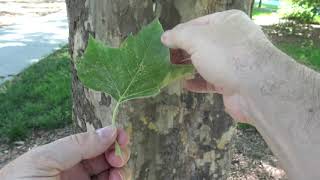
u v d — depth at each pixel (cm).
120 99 21
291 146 20
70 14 40
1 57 161
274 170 78
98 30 36
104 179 25
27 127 96
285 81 21
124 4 34
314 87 21
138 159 36
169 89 35
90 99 38
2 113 102
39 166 23
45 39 193
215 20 23
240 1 35
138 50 21
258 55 22
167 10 33
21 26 221
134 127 35
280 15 262
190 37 23
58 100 107
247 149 85
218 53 23
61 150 24
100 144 24
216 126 38
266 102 21
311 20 247
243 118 22
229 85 22
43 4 305
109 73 21
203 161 39
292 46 179
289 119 20
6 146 91
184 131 37
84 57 21
